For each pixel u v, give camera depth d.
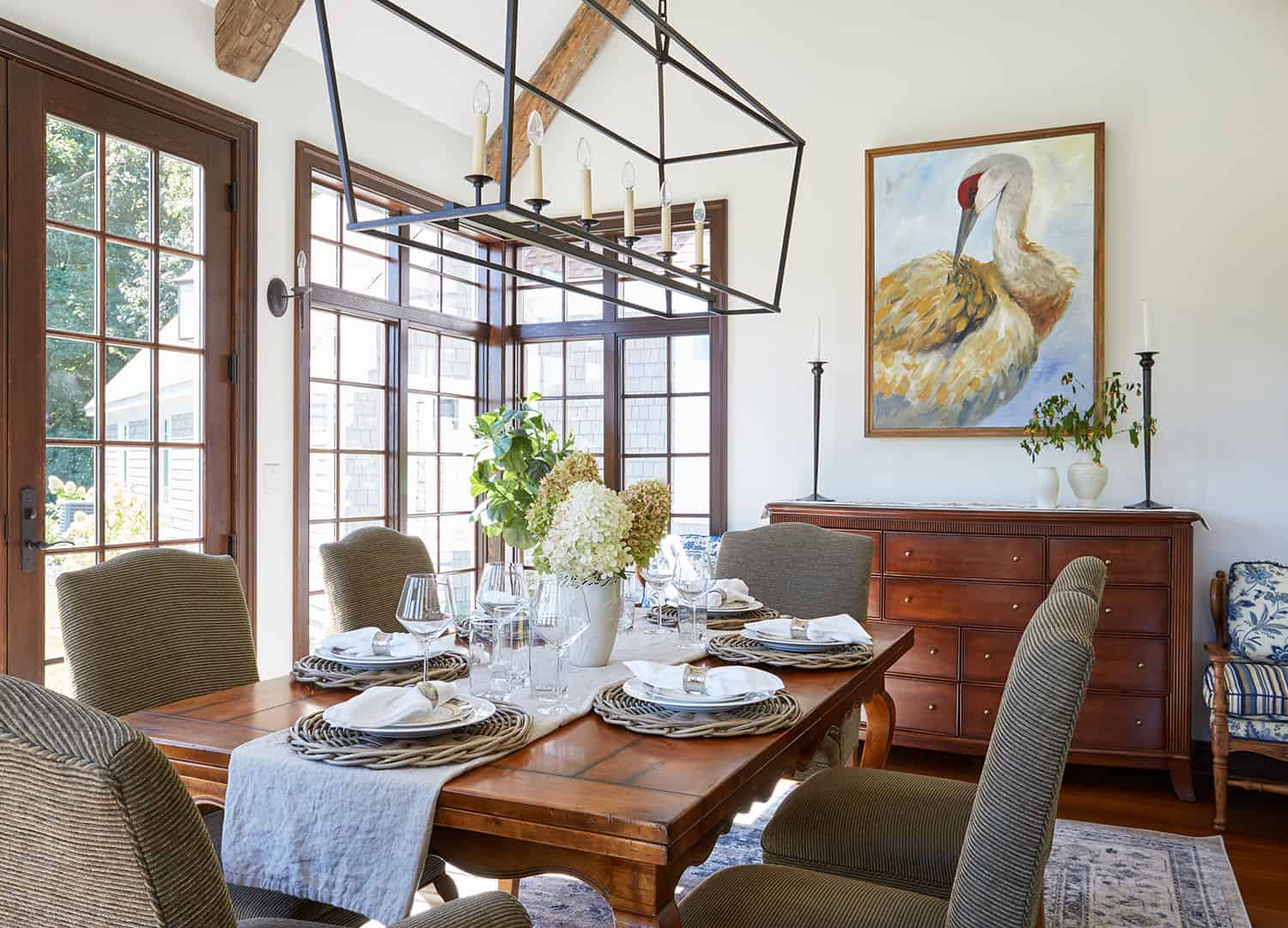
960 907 1.36
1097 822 3.63
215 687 2.36
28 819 0.84
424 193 4.99
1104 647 3.95
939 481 4.74
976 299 4.62
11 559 3.13
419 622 1.72
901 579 4.23
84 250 3.38
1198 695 4.30
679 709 1.82
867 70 4.88
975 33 4.70
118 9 3.45
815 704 1.94
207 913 0.85
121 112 3.47
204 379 3.81
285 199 4.19
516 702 1.93
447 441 5.46
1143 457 4.40
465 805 1.42
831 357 4.93
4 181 3.08
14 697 0.85
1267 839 3.48
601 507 2.17
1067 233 4.48
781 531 3.27
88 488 3.39
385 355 4.98
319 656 2.25
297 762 1.53
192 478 3.78
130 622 2.21
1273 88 4.24
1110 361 4.46
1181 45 4.36
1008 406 4.57
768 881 1.75
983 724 4.11
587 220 2.29
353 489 4.75
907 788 2.21
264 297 4.08
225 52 3.82
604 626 2.25
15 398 3.13
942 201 4.68
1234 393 4.28
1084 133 4.44
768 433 5.06
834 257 4.93
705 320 5.21
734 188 5.13
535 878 3.14
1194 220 4.34
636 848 1.30
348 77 4.53
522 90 5.32
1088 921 2.78
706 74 5.18
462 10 4.68
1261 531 4.23
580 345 5.59
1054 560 4.01
